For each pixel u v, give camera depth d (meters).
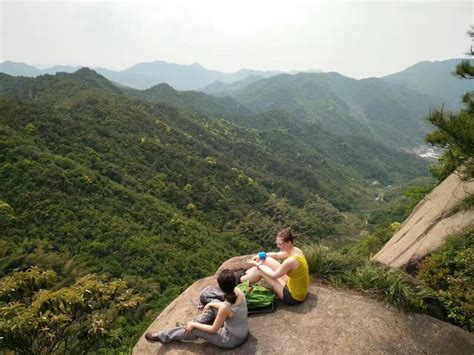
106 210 42.50
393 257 8.30
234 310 3.76
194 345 3.98
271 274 4.38
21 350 5.47
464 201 7.61
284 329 4.11
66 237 35.78
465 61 6.01
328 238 77.06
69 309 5.71
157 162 70.25
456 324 4.57
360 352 3.74
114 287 6.54
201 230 50.84
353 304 4.52
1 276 28.47
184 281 36.22
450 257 6.30
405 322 4.26
